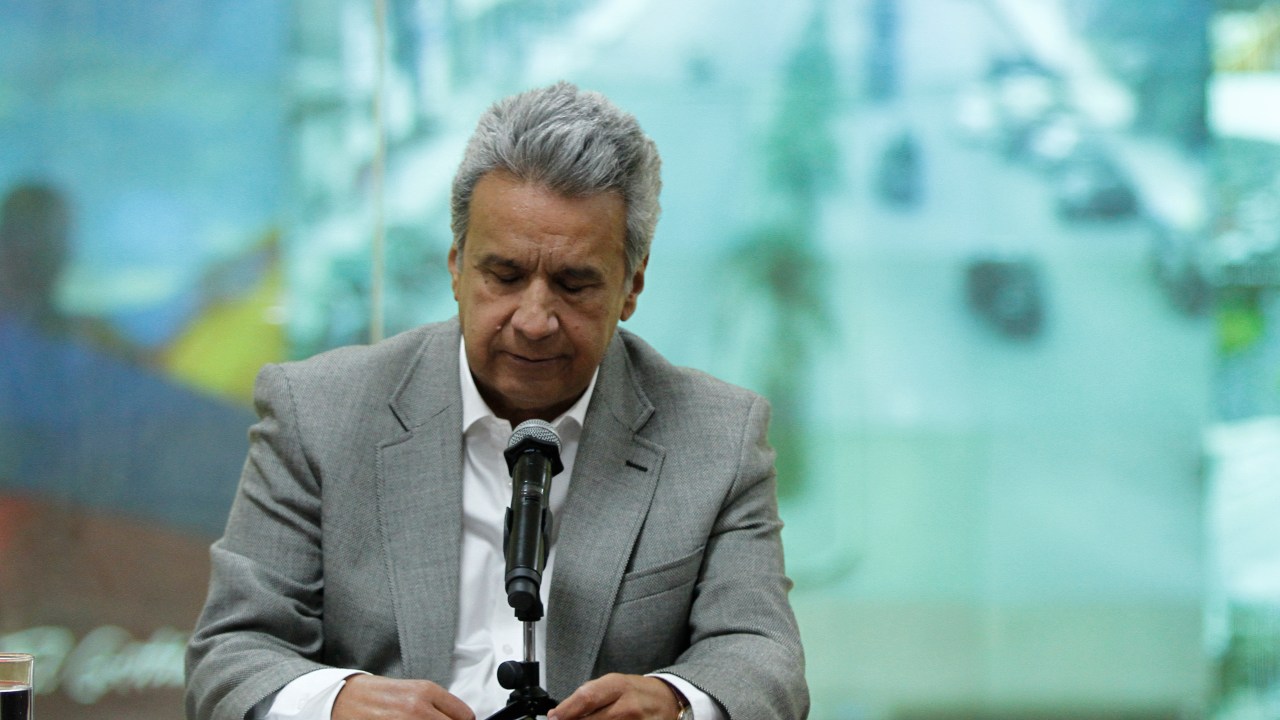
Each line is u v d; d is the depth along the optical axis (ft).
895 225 37.55
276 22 35.12
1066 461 37.09
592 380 15.30
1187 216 37.27
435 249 35.81
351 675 12.94
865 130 37.58
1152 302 37.24
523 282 13.46
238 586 14.07
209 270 33.81
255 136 34.63
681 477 15.05
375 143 35.60
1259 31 37.19
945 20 37.63
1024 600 36.88
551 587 14.30
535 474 12.22
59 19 32.89
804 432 37.35
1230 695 36.37
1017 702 36.68
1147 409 37.09
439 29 36.35
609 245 13.56
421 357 15.40
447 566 14.34
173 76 33.99
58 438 31.76
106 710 31.48
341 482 14.51
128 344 32.71
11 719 12.27
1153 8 37.37
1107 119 37.40
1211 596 36.70
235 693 12.93
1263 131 37.17
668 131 37.63
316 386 15.01
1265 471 36.70
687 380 15.94
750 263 37.47
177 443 32.91
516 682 11.68
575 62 37.06
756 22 37.68
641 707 12.67
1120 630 36.76
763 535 15.08
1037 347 37.27
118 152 33.24
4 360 31.53
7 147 32.27
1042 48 37.47
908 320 37.40
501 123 13.58
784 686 13.73
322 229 35.01
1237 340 37.04
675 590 14.55
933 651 36.76
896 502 37.19
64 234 32.42
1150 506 36.86
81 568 31.58
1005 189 37.45
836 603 36.94
